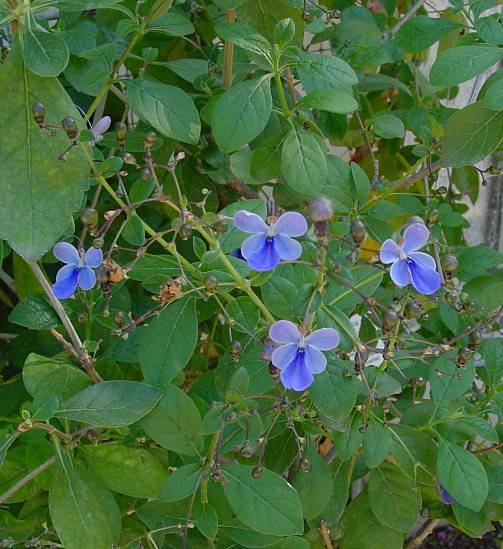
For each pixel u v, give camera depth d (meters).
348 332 0.28
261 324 0.31
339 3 0.46
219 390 0.32
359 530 0.37
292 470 0.38
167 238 0.40
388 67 0.50
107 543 0.29
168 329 0.29
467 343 0.35
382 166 0.51
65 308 0.34
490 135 0.35
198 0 0.41
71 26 0.37
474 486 0.31
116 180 0.40
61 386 0.31
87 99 0.40
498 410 0.34
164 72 0.41
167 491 0.29
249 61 0.39
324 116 0.42
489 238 0.65
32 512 0.35
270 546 0.32
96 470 0.31
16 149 0.26
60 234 0.27
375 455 0.31
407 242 0.27
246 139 0.30
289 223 0.26
